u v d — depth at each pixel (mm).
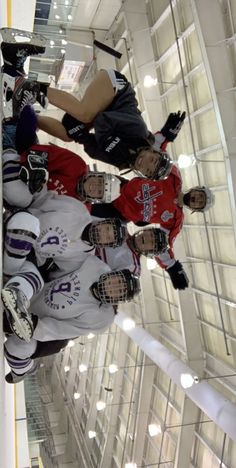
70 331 3660
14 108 3875
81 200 3961
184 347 10000
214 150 8250
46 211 3855
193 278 9680
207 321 9461
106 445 13148
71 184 3980
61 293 3756
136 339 9992
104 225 3676
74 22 11750
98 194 3766
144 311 11445
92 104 4582
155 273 11234
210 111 8203
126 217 4777
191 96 8750
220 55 6832
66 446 17953
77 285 3787
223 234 8414
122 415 12984
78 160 4062
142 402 11250
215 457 8469
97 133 4609
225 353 8836
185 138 9258
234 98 6867
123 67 11875
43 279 3867
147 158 4066
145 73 9555
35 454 12500
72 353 18000
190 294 9484
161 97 9836
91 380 15789
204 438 9000
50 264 3889
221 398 6945
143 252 4004
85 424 15789
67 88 12500
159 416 10969
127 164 4738
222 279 8625
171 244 4949
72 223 3807
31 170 3361
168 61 9570
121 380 13070
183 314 9422
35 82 3988
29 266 3463
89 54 11766
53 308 3725
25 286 3189
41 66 11672
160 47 9867
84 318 3740
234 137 6785
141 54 9602
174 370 8203
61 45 10289
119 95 4738
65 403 18531
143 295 11328
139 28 9719
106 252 4102
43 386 22062
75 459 16734
